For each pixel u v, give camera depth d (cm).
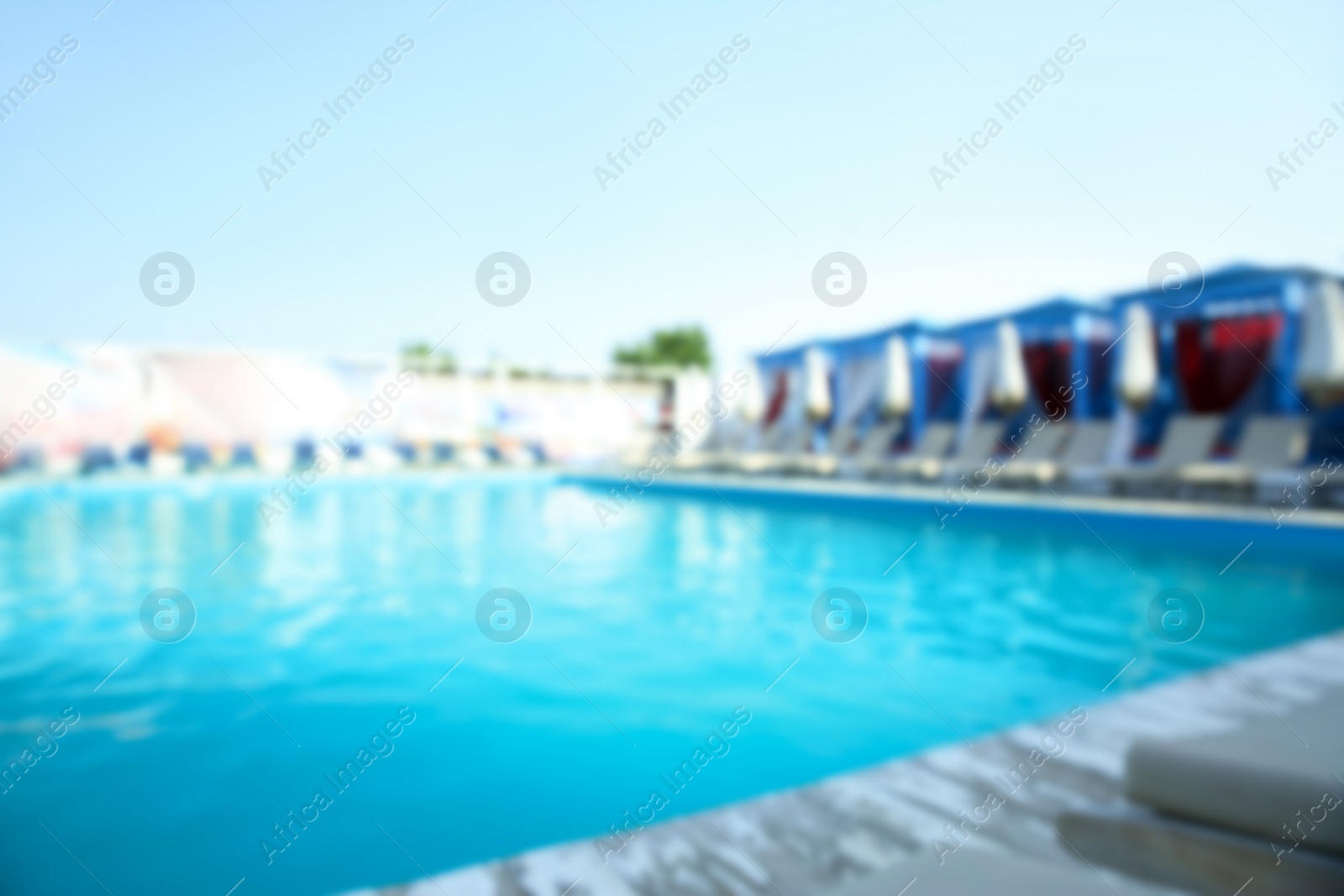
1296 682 285
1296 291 918
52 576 584
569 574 594
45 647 407
